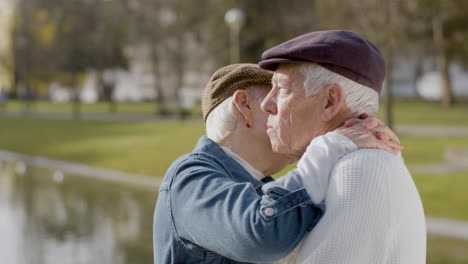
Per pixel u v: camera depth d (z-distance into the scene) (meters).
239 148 1.62
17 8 60.81
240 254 1.30
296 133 1.40
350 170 1.29
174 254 1.44
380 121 1.38
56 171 19.03
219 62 37.22
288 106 1.39
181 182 1.44
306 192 1.29
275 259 1.29
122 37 46.22
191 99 35.38
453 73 49.25
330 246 1.26
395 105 40.34
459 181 11.40
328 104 1.37
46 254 8.75
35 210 12.52
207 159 1.53
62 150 23.70
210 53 37.47
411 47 31.28
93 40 49.31
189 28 38.19
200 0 37.34
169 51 38.84
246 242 1.27
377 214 1.27
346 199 1.27
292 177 1.33
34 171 19.34
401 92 50.41
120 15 43.94
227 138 1.62
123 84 66.12
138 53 44.84
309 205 1.29
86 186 15.76
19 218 11.66
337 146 1.33
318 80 1.35
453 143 17.75
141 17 40.22
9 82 64.50
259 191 1.57
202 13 37.53
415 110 34.84
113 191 14.78
